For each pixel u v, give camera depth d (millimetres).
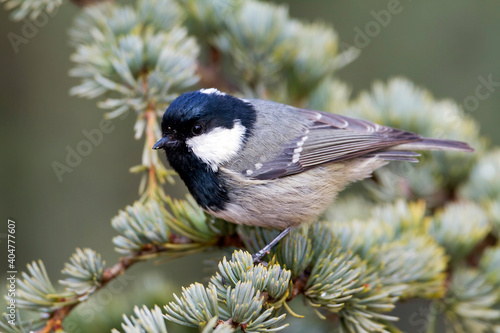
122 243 1950
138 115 1973
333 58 2006
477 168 1997
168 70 1974
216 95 1971
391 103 2004
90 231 2051
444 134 2002
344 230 1957
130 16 1982
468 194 1997
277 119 1979
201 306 1922
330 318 1972
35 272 1941
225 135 1969
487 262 1969
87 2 1992
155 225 1950
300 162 1975
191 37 1997
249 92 2004
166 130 1966
